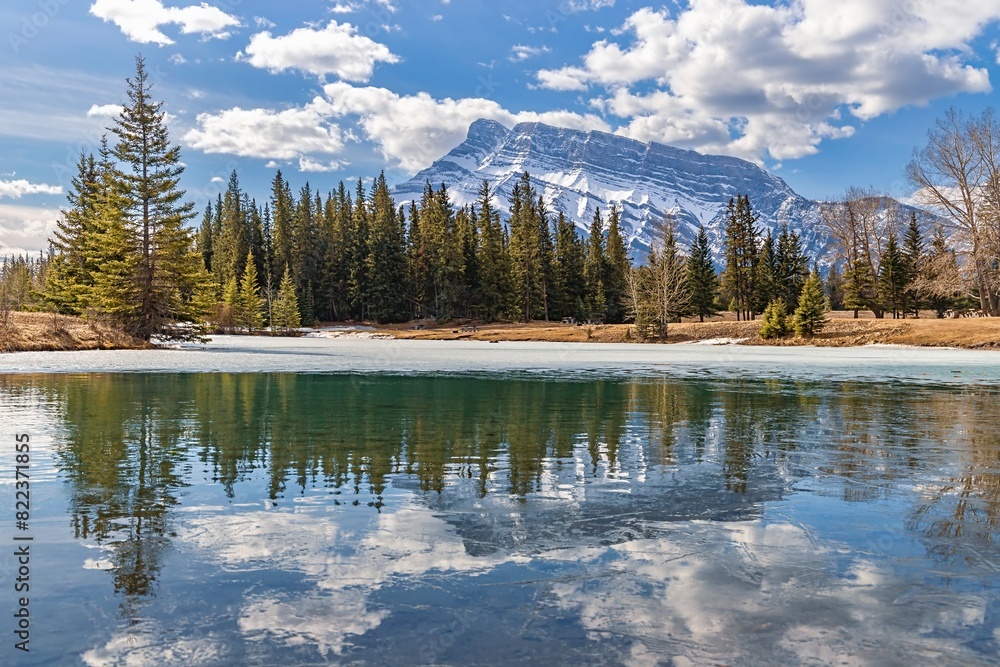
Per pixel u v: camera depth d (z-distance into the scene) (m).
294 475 7.07
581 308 99.19
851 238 74.06
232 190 112.75
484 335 73.69
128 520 5.38
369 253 102.75
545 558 4.58
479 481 6.87
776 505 5.98
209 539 4.90
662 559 4.59
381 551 4.68
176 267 43.59
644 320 62.28
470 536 5.05
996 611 3.75
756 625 3.56
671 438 9.63
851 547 4.85
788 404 14.15
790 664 3.13
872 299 73.38
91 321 40.28
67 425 10.52
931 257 58.84
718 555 4.67
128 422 10.88
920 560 4.57
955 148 52.78
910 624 3.58
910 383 19.67
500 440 9.40
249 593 3.93
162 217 42.69
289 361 29.20
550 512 5.72
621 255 109.94
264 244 113.44
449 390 16.89
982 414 12.48
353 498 6.14
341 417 11.70
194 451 8.43
